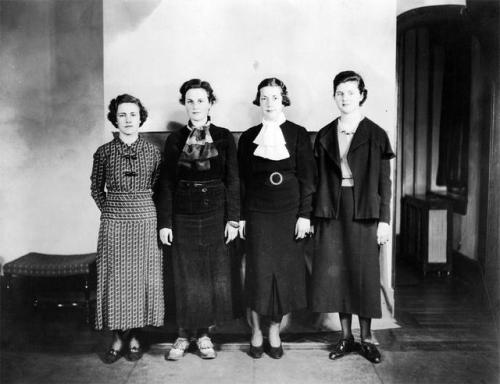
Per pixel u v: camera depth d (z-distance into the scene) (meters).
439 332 3.35
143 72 3.40
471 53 4.58
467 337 3.25
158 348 3.10
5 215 4.01
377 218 2.79
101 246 2.83
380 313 2.84
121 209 2.80
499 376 2.67
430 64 5.52
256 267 2.85
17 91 3.96
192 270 2.88
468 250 4.65
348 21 3.39
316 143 2.92
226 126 3.45
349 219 2.84
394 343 3.16
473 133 4.52
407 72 5.58
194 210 2.84
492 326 3.47
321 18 3.39
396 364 2.83
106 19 3.37
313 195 2.92
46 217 4.02
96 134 3.96
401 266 5.24
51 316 3.69
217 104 3.42
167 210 2.87
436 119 5.57
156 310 2.87
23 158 3.99
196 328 2.93
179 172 2.86
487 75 4.00
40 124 3.98
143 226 2.82
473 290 4.33
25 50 3.94
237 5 3.38
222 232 2.91
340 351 2.93
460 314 3.73
